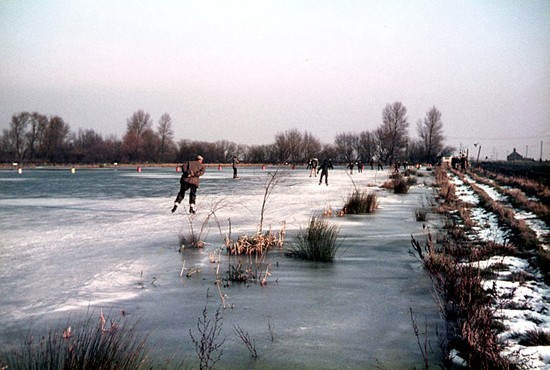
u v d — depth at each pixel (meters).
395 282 7.57
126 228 12.80
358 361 4.60
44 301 6.36
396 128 116.50
